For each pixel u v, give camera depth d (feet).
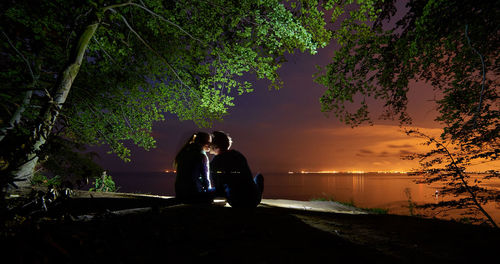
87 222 8.71
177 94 31.14
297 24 22.08
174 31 26.63
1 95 15.53
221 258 6.72
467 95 19.48
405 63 19.33
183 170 14.84
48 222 8.10
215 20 24.95
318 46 23.73
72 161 9.37
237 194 13.41
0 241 6.48
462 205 16.61
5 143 7.82
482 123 16.10
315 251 7.59
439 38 16.07
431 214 18.66
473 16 14.20
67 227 7.80
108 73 30.04
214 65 27.68
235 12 24.12
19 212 8.16
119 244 7.06
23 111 16.35
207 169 14.99
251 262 6.55
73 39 23.80
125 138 31.71
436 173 17.99
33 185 14.90
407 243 8.95
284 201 31.40
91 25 21.42
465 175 17.04
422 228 11.32
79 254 6.25
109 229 8.01
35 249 6.16
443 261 7.18
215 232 8.80
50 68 26.16
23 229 7.00
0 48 20.39
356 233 10.19
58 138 8.98
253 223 10.24
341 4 21.04
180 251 7.02
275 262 6.61
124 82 30.63
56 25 20.84
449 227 11.59
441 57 20.66
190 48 28.43
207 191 14.56
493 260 7.29
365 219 13.29
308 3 22.20
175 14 25.16
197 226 9.34
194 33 26.32
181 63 29.73
